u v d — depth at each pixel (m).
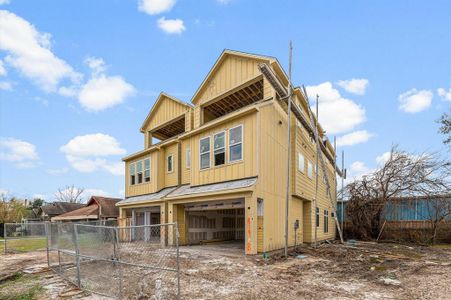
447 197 18.61
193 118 16.28
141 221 18.27
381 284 6.86
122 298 5.42
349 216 22.17
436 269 8.61
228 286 6.44
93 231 6.66
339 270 8.54
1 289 6.65
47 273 8.02
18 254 12.52
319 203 18.78
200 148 13.51
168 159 16.97
